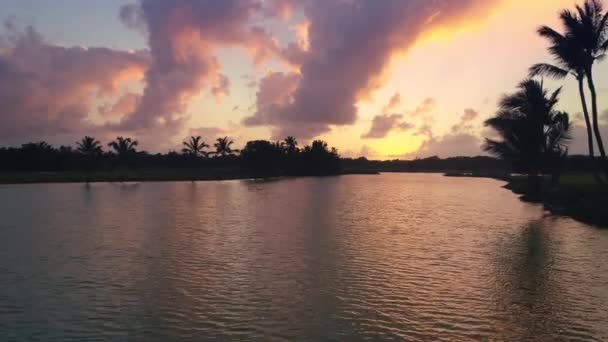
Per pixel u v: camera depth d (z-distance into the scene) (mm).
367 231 23047
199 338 9156
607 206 26672
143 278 13609
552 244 19250
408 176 149250
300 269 14766
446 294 12086
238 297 11766
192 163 123750
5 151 102125
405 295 11984
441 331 9555
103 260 16062
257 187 66688
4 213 30891
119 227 24172
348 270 14656
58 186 65938
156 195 48656
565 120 40031
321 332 9484
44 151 106938
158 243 19359
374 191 60688
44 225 24906
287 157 133750
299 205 38031
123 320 10141
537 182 43812
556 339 9109
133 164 114875
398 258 16516
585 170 71938
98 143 107688
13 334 9367
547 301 11469
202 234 21828
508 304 11258
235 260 16078
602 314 10500
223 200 42594
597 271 14492
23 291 12328
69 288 12602
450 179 117562
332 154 153750
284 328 9688
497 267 15109
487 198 47781
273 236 21312
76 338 9172
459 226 25047
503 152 42500
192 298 11688
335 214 31141
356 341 9047
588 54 29609
